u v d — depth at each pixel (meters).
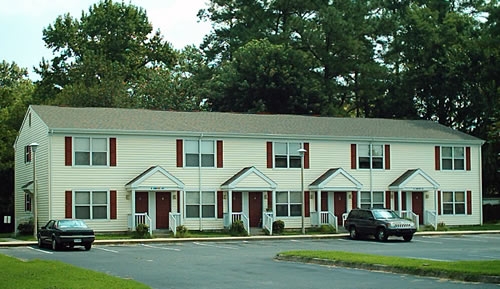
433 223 52.91
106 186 45.72
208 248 37.00
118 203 45.94
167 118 49.66
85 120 46.44
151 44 87.19
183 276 23.27
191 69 80.75
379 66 74.69
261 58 69.44
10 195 57.19
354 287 19.91
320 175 51.69
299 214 50.84
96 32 83.69
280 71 68.75
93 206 45.34
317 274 23.50
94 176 45.44
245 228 47.03
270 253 33.31
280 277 22.75
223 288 20.09
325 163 51.91
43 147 45.66
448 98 68.12
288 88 69.12
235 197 49.09
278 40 75.56
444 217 55.03
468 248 35.69
